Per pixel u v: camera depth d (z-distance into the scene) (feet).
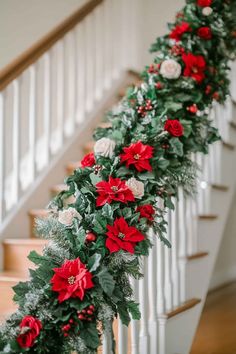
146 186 4.77
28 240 7.73
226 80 6.48
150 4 15.05
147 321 5.70
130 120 5.36
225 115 8.87
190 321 6.97
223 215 8.66
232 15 6.54
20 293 3.89
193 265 7.25
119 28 13.64
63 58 9.96
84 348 3.66
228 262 16.10
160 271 6.11
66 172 9.89
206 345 8.65
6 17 12.50
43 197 9.20
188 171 5.41
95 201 4.49
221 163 8.66
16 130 8.54
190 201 7.34
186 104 5.85
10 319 3.79
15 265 7.89
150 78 5.75
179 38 6.22
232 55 7.23
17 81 8.52
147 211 4.54
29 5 13.00
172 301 6.47
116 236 4.16
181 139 5.53
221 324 10.32
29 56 8.56
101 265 4.01
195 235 7.36
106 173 4.77
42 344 3.59
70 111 12.42
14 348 3.53
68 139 10.18
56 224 4.23
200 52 6.16
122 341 5.01
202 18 6.30
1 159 8.14
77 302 3.73
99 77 12.06
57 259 4.08
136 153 4.80
